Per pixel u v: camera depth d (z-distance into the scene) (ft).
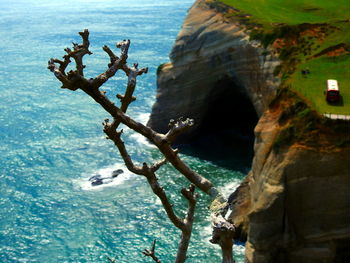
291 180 142.72
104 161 237.45
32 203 197.47
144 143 255.09
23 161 240.32
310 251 141.69
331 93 156.66
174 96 267.18
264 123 163.73
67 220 183.73
